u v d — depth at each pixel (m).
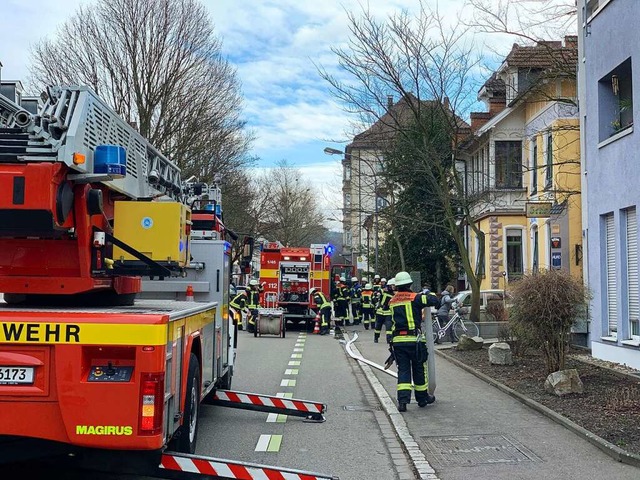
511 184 30.41
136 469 5.25
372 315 28.98
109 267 5.95
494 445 7.81
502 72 26.25
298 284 28.50
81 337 5.02
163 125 30.06
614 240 14.16
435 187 22.36
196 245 9.58
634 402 9.29
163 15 29.48
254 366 15.93
